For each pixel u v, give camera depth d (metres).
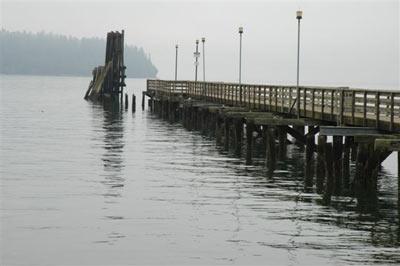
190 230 21.00
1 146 43.47
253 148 43.34
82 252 18.69
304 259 18.11
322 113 33.94
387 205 24.92
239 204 25.00
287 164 35.78
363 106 29.52
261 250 18.91
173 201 25.50
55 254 18.50
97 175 31.77
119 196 26.44
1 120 66.81
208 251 18.81
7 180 29.92
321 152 28.17
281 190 27.91
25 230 20.89
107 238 20.05
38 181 29.75
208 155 39.84
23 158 37.62
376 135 25.95
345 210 24.05
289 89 38.91
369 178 26.31
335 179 27.84
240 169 34.00
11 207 24.11
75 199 25.73
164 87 78.94
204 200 25.73
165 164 35.88
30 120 67.56
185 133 55.06
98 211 23.61
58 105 96.44
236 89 51.03
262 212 23.58
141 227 21.36
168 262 17.88
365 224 21.92
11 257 18.25
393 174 33.66
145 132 55.88
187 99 67.19
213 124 53.44
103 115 77.56
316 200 25.75
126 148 43.62
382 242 19.73
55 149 42.44
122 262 17.88
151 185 29.05
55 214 23.09
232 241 19.80
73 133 54.25
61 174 31.88
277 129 40.53
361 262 17.86
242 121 41.78
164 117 73.50
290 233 20.70
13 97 120.81
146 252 18.70
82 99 116.44
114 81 100.19
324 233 20.73
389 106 28.03
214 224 21.80
